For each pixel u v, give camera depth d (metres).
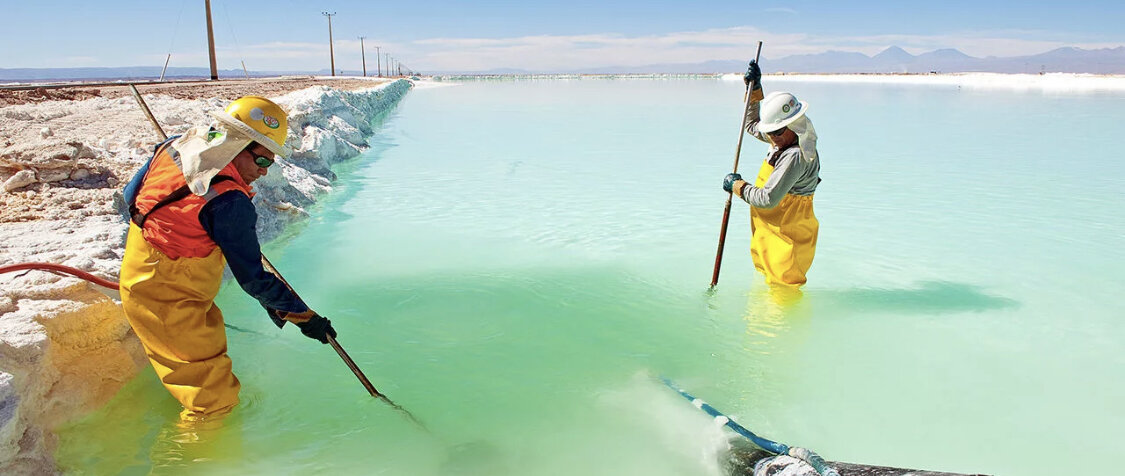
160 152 2.74
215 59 36.78
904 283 5.03
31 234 4.01
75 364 2.99
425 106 26.61
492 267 5.34
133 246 2.74
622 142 13.66
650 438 3.03
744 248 5.90
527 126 17.30
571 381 3.53
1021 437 3.06
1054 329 4.21
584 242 6.07
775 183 4.38
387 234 6.30
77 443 2.77
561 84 67.12
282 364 3.58
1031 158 11.20
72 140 5.16
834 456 2.90
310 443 2.93
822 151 11.99
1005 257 5.66
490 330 4.15
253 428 3.00
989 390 3.47
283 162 7.86
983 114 20.16
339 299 4.60
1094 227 6.63
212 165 2.60
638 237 6.25
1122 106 23.20
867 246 5.97
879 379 3.58
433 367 3.65
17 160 4.95
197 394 2.90
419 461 2.83
